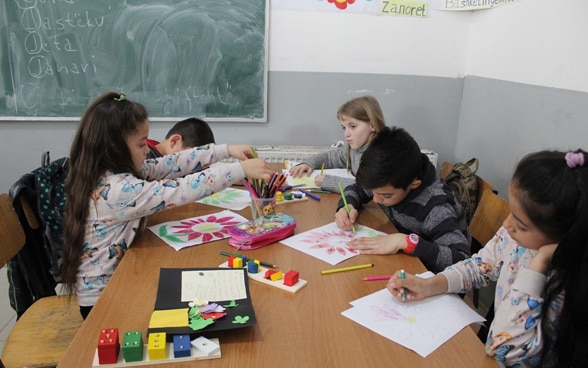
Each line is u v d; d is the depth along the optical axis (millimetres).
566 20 1758
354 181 1724
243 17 2510
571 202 725
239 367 721
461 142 2725
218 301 877
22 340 1196
